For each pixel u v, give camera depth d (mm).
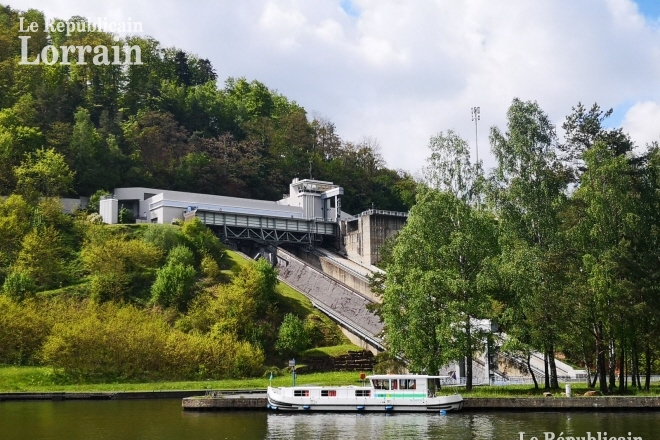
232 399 74188
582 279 77875
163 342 101375
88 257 129375
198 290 124000
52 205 147000
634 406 70750
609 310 74875
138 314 109875
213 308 114625
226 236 170500
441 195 82312
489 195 85062
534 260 77875
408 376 73312
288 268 152625
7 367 97250
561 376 96438
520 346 76688
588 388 82000
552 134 88188
